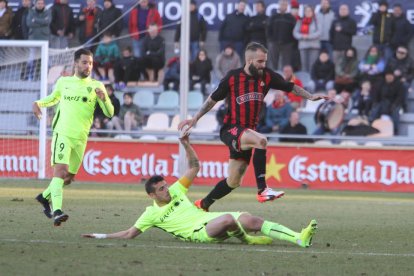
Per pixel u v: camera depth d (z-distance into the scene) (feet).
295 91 79.36
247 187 159.84
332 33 181.98
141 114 177.99
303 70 186.19
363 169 160.15
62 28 187.93
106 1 184.96
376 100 176.45
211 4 196.85
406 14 192.54
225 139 78.48
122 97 185.88
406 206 125.70
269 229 72.13
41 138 157.89
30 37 186.91
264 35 183.32
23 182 151.33
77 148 85.25
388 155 159.22
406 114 177.88
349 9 194.59
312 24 183.93
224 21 184.34
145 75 188.44
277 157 162.30
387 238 83.25
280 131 170.71
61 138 83.46
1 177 163.22
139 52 189.98
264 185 77.51
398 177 159.12
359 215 109.29
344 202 131.44
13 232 79.56
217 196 80.69
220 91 78.23
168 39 198.80
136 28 188.65
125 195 131.95
